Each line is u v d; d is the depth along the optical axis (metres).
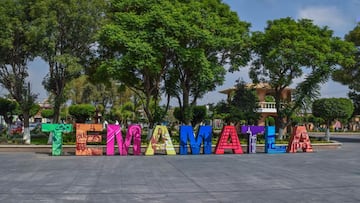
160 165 15.39
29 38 21.80
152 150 20.02
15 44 23.19
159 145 20.16
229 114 31.39
